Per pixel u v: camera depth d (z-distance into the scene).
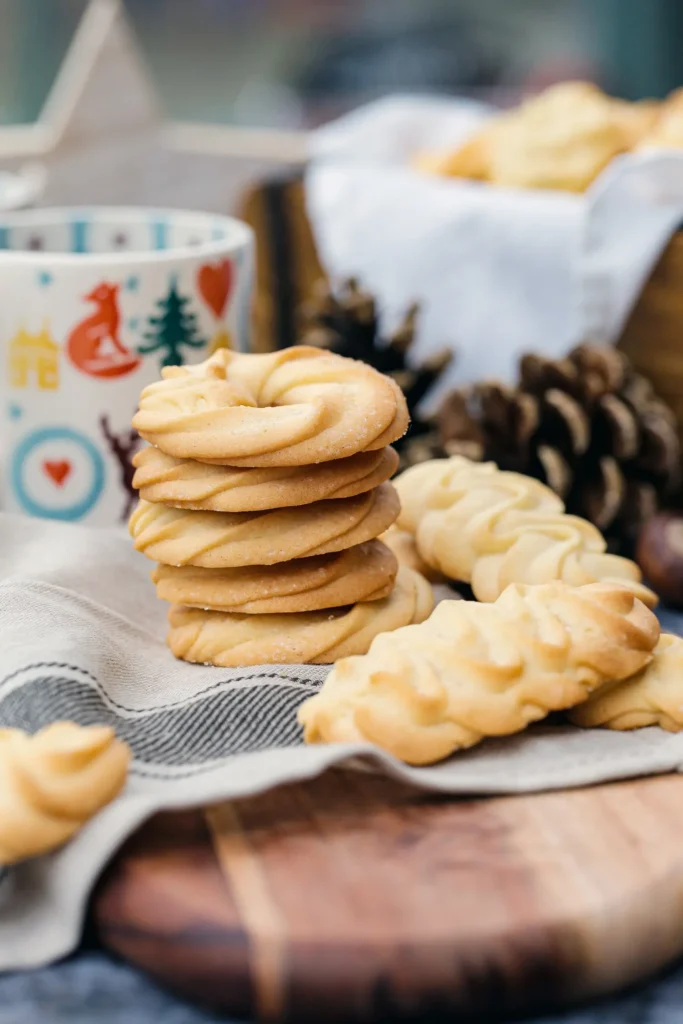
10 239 0.56
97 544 0.50
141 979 0.37
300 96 1.21
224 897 0.36
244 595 0.44
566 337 0.63
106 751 0.38
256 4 1.19
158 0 1.18
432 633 0.42
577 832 0.38
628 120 0.68
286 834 0.38
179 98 1.23
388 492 0.46
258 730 0.41
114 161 0.80
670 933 0.37
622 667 0.41
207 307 0.52
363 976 0.35
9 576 0.48
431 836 0.38
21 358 0.51
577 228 0.61
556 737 0.42
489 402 0.56
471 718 0.40
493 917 0.35
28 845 0.37
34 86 1.12
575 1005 0.36
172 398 0.44
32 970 0.37
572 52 1.18
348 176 0.68
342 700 0.40
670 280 0.60
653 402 0.58
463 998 0.35
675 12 1.15
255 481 0.43
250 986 0.35
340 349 0.60
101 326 0.51
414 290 0.66
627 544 0.55
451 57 1.18
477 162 0.68
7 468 0.52
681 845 0.37
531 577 0.46
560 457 0.55
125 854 0.37
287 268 0.71
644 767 0.40
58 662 0.43
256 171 0.85
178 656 0.46
